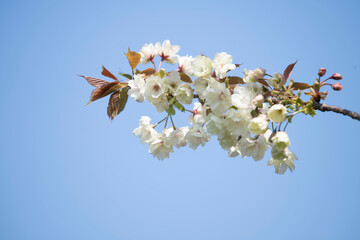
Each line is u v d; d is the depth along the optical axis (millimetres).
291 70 1250
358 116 1135
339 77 1201
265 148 1211
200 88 1188
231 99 1166
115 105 1249
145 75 1239
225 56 1229
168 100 1215
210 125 1182
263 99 1164
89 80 1245
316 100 1183
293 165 1264
